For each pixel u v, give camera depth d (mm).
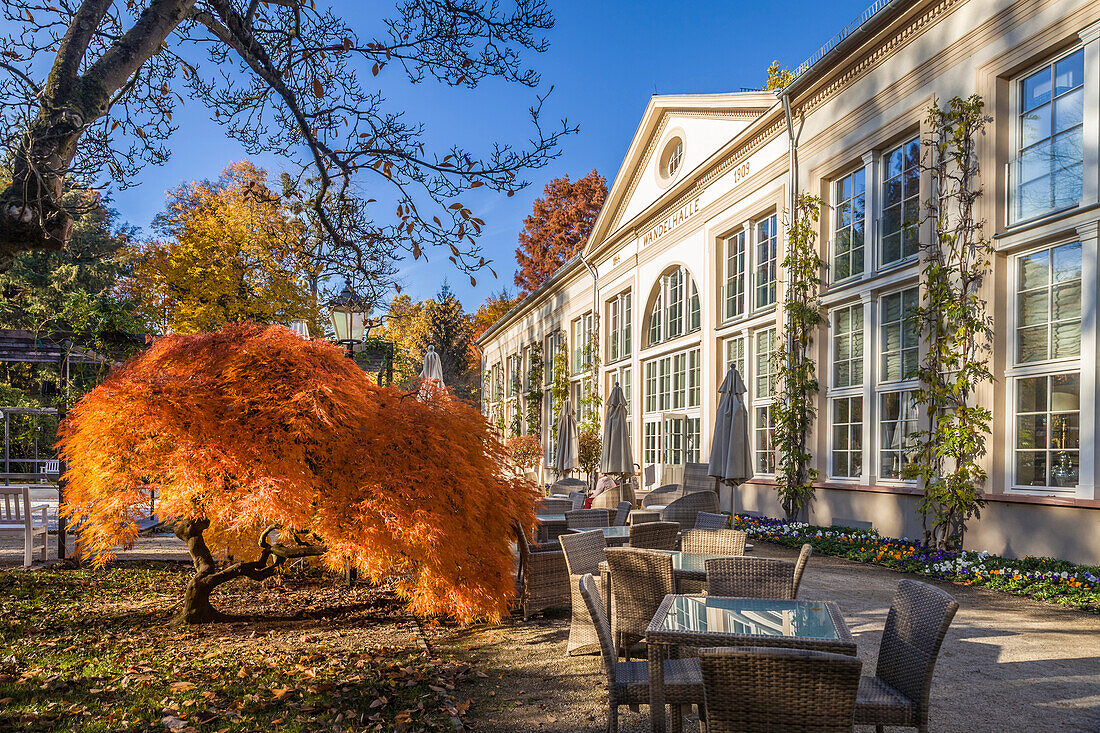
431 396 6137
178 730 3676
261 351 5410
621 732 3822
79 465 5473
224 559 8750
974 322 9039
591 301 24828
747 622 3385
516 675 4781
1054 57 8500
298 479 5109
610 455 15367
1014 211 8953
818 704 2449
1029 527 8289
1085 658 5020
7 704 3998
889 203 11148
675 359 18750
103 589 7469
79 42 4371
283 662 4957
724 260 16312
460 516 5609
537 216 45031
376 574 5375
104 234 33562
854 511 11414
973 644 5375
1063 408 8180
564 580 6645
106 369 10227
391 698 4246
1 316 29234
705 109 16938
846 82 11891
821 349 12500
